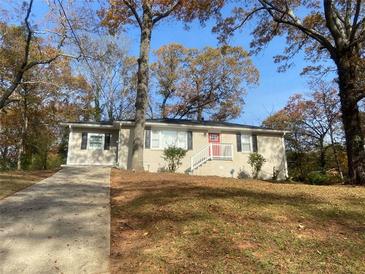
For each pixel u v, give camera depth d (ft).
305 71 68.08
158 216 22.30
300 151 115.96
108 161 72.54
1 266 15.40
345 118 49.80
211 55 120.37
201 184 35.24
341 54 50.55
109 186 36.11
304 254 15.74
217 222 20.31
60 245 17.94
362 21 47.60
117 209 25.30
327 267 14.37
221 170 73.92
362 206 25.61
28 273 14.79
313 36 53.67
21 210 24.76
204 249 16.33
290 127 118.83
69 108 105.19
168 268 14.56
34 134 101.96
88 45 73.51
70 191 32.55
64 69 92.22
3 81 83.66
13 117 98.27
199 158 73.67
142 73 60.49
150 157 71.87
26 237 19.08
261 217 21.56
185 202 25.57
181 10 63.00
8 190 31.81
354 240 17.72
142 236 19.07
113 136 74.33
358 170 47.50
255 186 34.96
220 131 77.30
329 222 21.08
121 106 122.42
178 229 19.42
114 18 62.34
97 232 20.02
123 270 14.89
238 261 14.89
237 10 61.16
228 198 26.89
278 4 57.06
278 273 13.76
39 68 88.63
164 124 73.67
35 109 100.07
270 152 78.89
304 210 23.66
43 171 50.11
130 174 47.24
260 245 16.74
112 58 107.65
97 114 113.50
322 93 111.34
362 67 47.32
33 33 58.54
